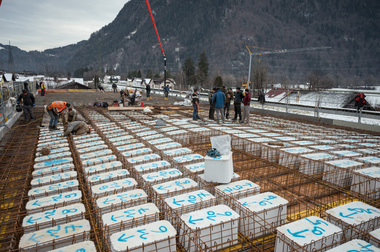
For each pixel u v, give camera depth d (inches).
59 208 154.9
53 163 240.2
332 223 145.3
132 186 184.1
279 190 207.0
